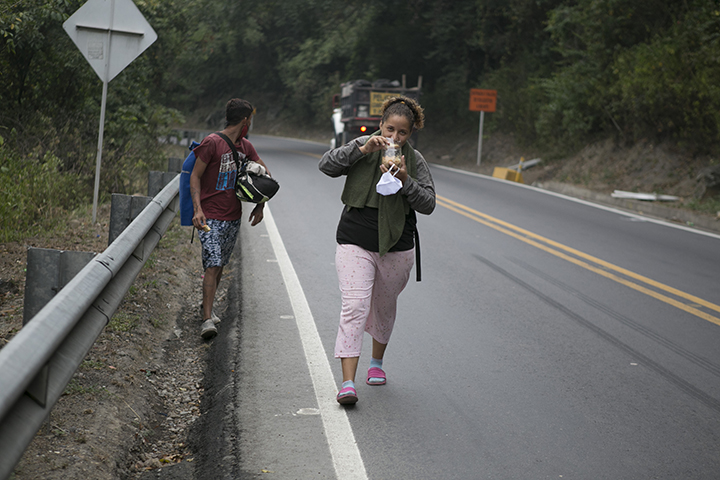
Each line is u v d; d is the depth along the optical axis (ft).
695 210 45.50
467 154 88.17
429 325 19.21
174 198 22.02
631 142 61.57
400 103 13.34
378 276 13.85
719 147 51.93
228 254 18.39
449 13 102.27
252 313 18.89
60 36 36.29
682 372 16.46
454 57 104.68
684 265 28.84
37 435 10.72
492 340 18.20
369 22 114.42
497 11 91.61
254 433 12.23
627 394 14.99
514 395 14.69
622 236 35.27
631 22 63.67
